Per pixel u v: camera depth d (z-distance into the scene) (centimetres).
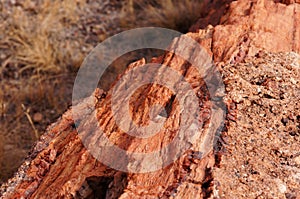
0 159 453
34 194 313
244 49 380
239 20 413
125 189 279
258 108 331
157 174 285
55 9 580
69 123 366
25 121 498
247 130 316
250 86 342
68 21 578
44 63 536
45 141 359
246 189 285
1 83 527
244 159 300
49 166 336
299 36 401
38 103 513
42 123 498
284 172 298
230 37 392
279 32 403
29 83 527
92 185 302
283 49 388
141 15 596
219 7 495
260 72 358
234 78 345
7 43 555
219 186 281
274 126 323
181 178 283
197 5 573
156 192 277
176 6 582
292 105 335
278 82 349
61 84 529
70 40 564
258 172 295
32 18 575
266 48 385
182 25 572
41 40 549
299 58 379
